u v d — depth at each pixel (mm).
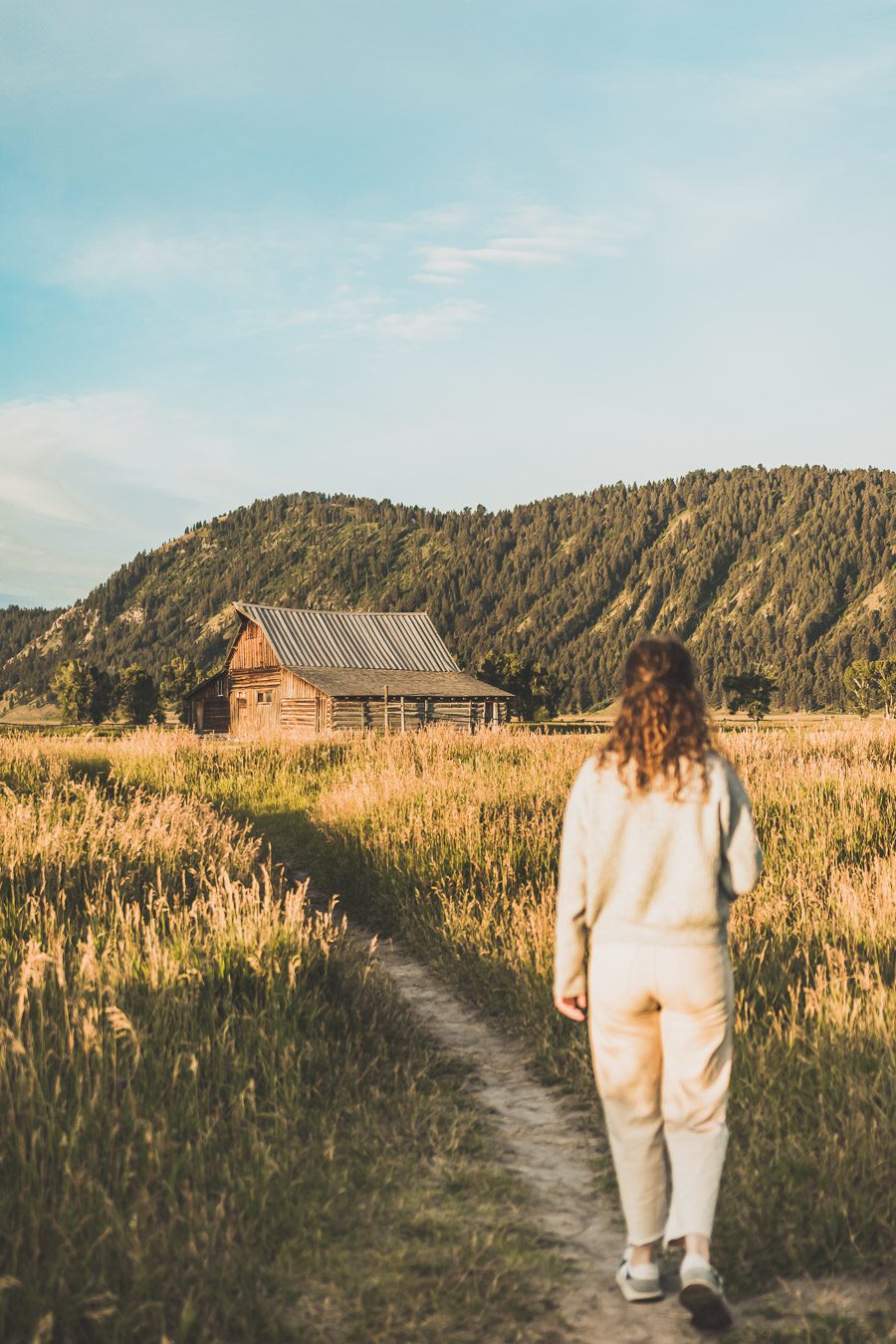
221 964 5371
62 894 7004
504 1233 3514
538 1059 5328
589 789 3168
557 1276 3252
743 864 3078
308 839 12117
